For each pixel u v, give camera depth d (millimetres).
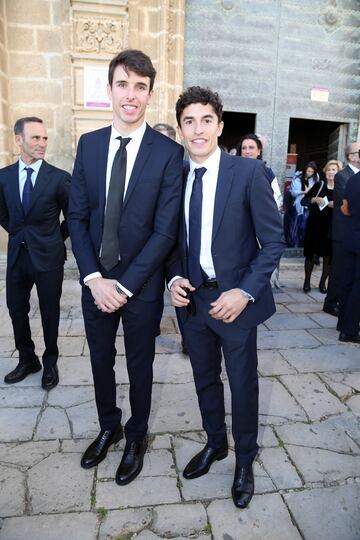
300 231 7055
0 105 5105
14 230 2717
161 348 3516
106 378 2105
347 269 3738
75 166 1977
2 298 4703
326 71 6488
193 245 1813
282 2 6109
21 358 2979
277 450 2258
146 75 1749
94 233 1929
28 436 2352
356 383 3008
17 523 1775
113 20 5219
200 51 5988
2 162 5250
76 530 1749
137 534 1735
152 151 1825
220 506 1878
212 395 2039
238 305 1699
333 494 1963
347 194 3639
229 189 1731
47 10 5234
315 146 9898
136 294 1893
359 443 2338
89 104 5379
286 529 1770
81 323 4055
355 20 6438
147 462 2154
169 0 5312
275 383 2980
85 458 2119
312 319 4375
